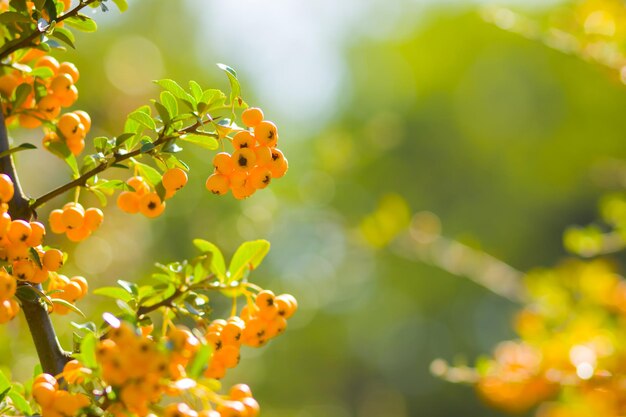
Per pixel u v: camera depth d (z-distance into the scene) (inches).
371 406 1209.4
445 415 1214.3
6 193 92.4
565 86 1154.0
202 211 396.8
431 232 331.9
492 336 1254.3
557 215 1216.2
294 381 864.3
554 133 1183.6
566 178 1178.0
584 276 254.8
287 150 827.4
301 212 409.1
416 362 1286.9
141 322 99.9
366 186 909.2
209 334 97.3
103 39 455.2
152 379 77.6
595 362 216.7
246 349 482.6
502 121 1241.4
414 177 1235.9
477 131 1259.2
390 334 1288.1
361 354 1199.6
